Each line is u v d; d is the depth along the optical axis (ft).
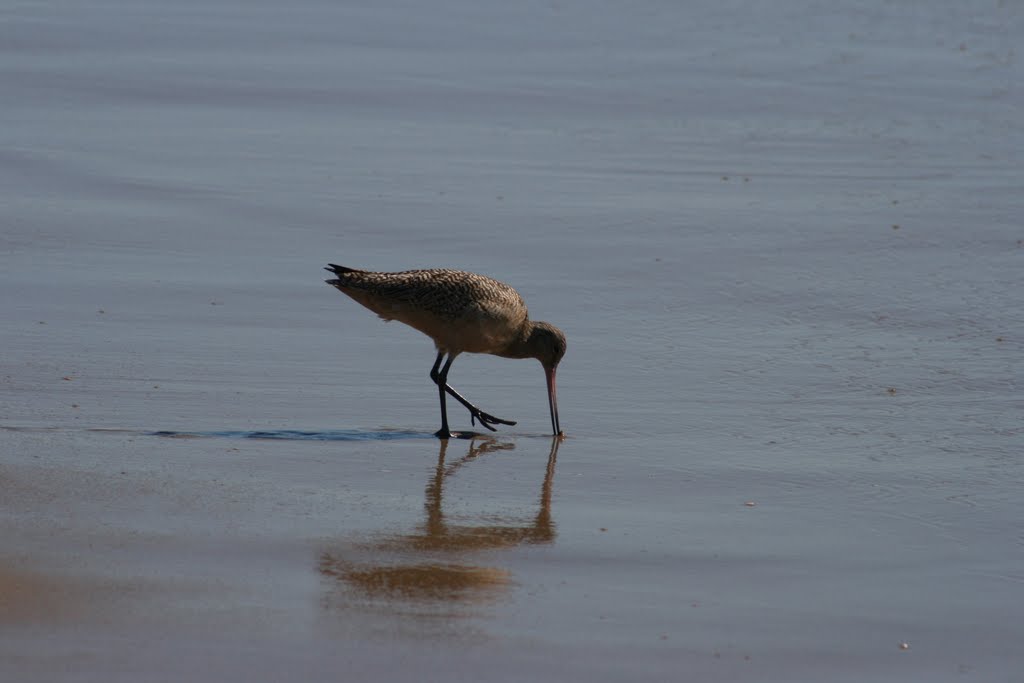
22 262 57.31
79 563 30.30
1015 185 72.28
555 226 64.64
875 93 92.84
